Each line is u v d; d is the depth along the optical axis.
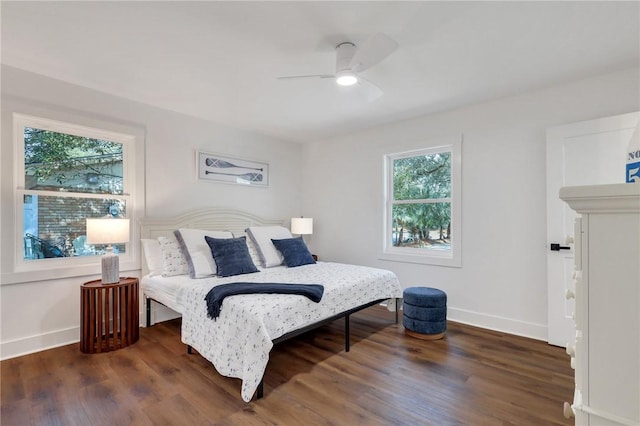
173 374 2.20
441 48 2.13
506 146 3.03
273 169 4.55
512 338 2.86
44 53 2.23
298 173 4.93
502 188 3.05
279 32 1.96
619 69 2.45
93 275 2.87
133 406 1.84
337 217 4.48
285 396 1.95
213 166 3.81
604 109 2.53
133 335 2.74
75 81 2.69
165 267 2.94
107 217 2.72
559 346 2.65
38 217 2.66
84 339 2.54
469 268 3.26
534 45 2.10
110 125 2.96
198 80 2.66
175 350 2.60
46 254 2.70
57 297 2.68
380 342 2.80
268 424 1.68
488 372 2.24
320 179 4.71
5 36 2.02
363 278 2.90
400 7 1.72
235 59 2.30
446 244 3.57
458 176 3.32
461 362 2.39
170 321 3.33
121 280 2.80
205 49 2.17
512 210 2.99
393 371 2.26
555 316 2.68
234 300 2.10
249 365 1.86
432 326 2.84
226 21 1.85
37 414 1.76
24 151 2.59
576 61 2.32
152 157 3.28
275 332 2.04
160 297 2.83
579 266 0.63
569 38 2.01
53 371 2.24
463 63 2.35
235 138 4.06
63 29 1.94
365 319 3.47
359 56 1.90
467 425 1.68
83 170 2.91
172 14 1.79
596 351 0.54
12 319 2.47
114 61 2.34
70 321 2.74
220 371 2.01
